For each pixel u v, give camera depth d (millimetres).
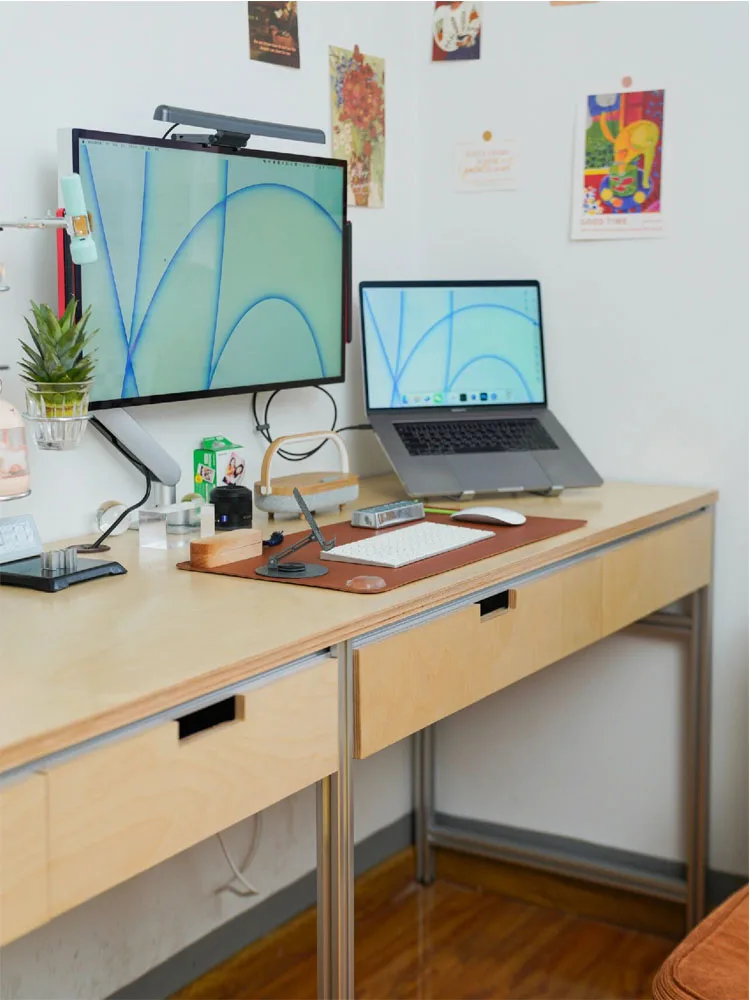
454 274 2459
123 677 1042
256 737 1145
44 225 1457
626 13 2211
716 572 2248
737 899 1608
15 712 954
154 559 1564
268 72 2057
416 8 2418
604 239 2285
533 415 2271
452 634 1436
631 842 2410
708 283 2193
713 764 2293
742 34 2109
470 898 2504
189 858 2043
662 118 2199
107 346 1635
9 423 1478
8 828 900
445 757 2604
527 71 2322
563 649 1705
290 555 1575
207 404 1970
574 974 2166
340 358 2105
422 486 1960
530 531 1730
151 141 1651
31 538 1528
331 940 1321
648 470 2301
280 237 1921
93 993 1877
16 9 1587
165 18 1834
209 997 2072
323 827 1301
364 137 2305
